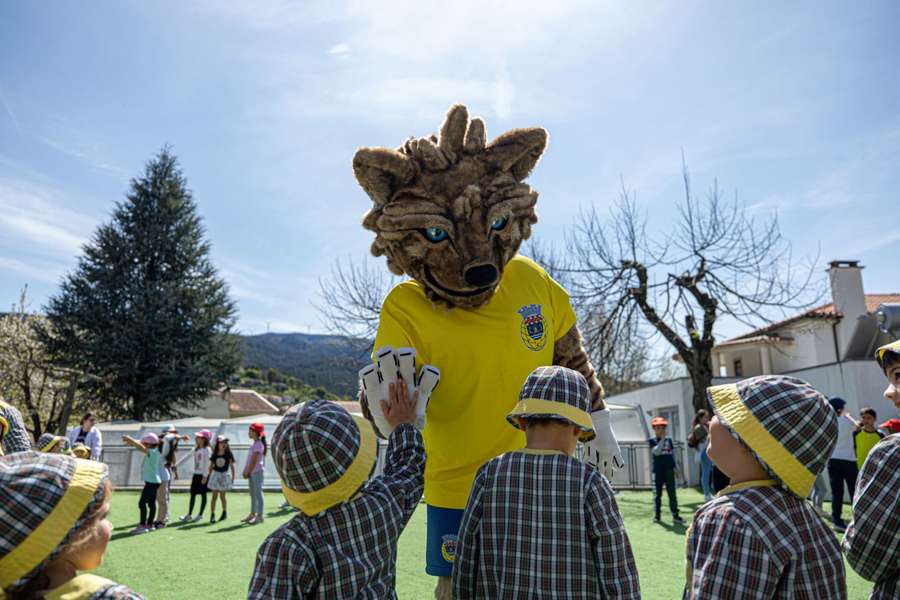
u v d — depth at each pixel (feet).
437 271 10.03
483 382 9.95
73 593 5.25
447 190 10.19
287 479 7.09
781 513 6.26
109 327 100.17
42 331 99.30
